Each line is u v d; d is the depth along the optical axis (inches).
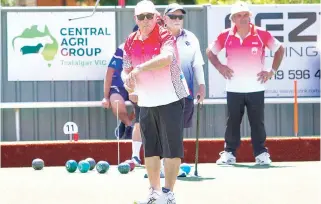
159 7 1107.3
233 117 1004.6
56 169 999.0
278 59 1003.9
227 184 805.9
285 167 970.7
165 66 623.2
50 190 780.0
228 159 1013.8
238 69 997.2
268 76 999.0
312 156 1062.4
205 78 1117.7
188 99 896.3
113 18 1117.1
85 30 1117.1
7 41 1112.8
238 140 1015.0
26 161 1042.7
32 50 1115.9
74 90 1123.3
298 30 1121.4
